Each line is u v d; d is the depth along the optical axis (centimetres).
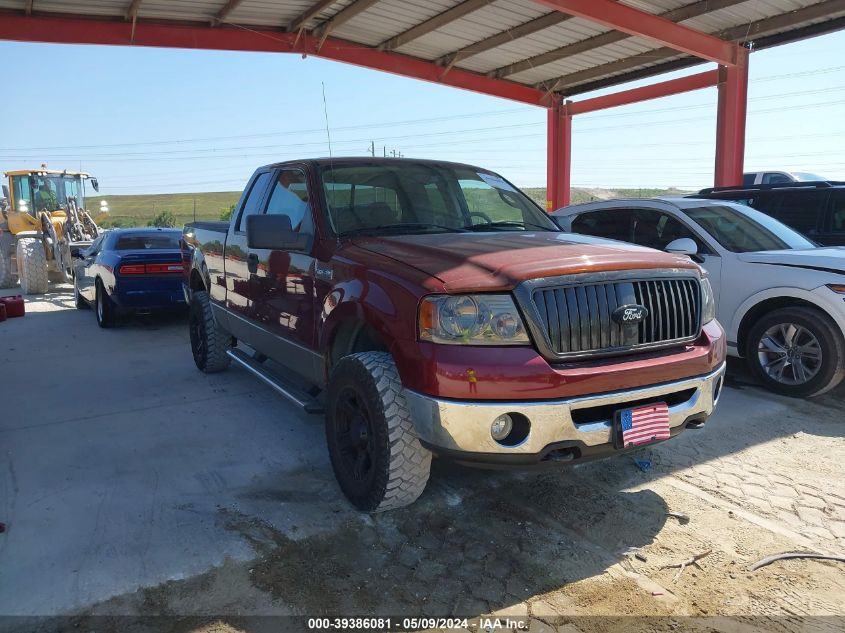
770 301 585
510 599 287
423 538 336
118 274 904
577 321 306
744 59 1395
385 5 1246
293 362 447
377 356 341
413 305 309
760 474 416
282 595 287
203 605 279
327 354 386
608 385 303
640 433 312
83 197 1786
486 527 347
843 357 534
